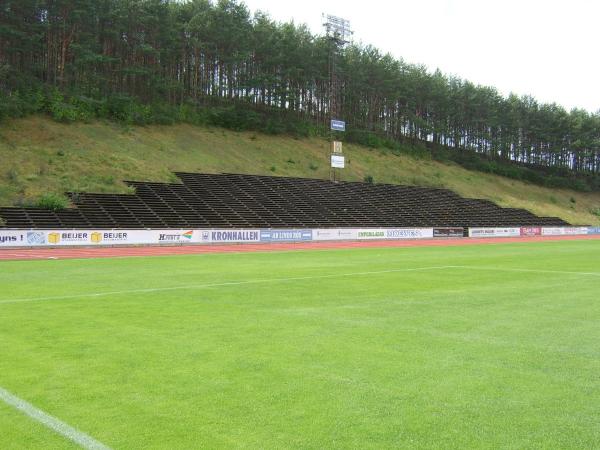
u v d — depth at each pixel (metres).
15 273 19.41
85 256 28.14
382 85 94.88
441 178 85.38
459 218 66.19
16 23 56.84
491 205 76.50
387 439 4.99
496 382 6.67
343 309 11.85
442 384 6.57
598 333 9.47
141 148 57.12
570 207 96.44
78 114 57.22
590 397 6.16
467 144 112.81
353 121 95.56
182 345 8.45
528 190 98.12
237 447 4.81
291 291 14.77
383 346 8.44
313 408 5.74
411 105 99.44
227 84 81.06
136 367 7.22
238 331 9.49
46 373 6.95
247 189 56.34
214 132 70.31
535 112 117.69
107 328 9.70
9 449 4.78
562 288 15.60
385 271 20.55
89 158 50.00
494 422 5.41
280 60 79.75
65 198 41.50
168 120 65.50
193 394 6.16
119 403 5.88
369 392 6.27
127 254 29.94
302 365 7.35
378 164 81.25
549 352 8.14
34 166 45.38
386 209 62.44
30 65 58.78
